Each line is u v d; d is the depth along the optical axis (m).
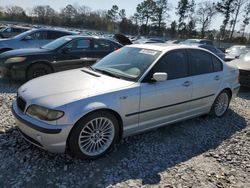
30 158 3.17
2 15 62.03
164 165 3.28
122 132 3.48
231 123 4.91
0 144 3.44
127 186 2.81
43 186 2.71
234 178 3.10
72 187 2.74
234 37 54.41
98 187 2.77
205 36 57.06
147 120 3.72
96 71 4.00
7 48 8.79
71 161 3.17
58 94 3.11
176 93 3.96
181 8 60.16
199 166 3.31
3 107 4.81
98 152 3.28
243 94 7.62
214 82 4.66
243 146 3.95
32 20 64.81
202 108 4.62
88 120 3.07
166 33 65.69
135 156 3.43
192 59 4.34
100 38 7.62
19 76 6.45
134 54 4.16
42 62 6.58
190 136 4.18
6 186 2.67
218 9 53.16
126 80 3.60
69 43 7.02
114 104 3.24
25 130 3.09
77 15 71.56
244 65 7.91
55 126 2.88
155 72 3.72
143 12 66.75
